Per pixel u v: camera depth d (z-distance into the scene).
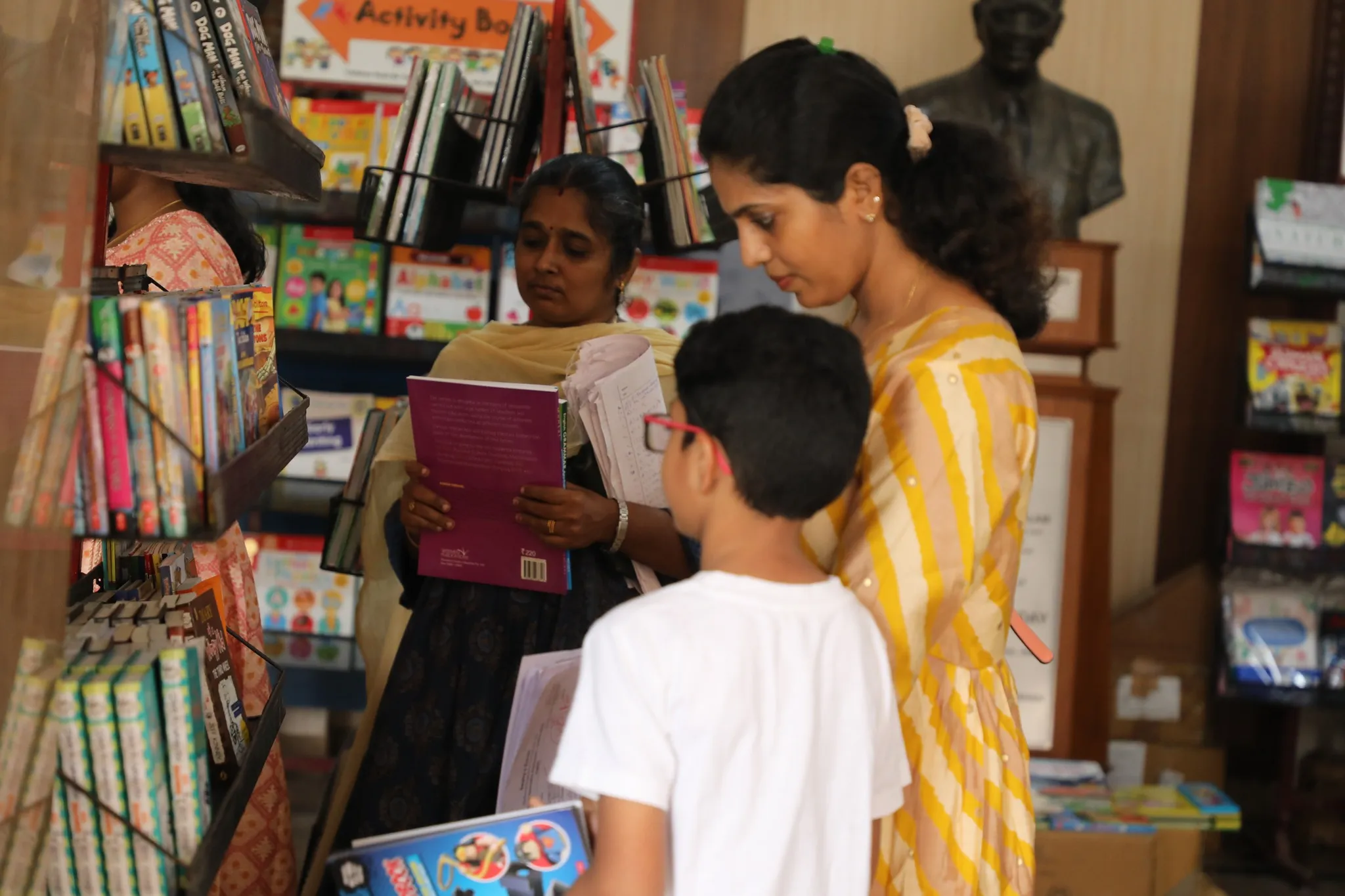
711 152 1.27
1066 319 3.30
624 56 3.41
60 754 1.07
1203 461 4.04
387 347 3.40
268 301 1.46
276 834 1.87
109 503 1.08
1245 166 3.97
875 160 1.25
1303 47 3.93
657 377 1.78
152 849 1.09
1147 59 3.94
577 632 1.76
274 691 1.48
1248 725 3.96
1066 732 3.38
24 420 0.95
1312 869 3.63
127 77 1.15
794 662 1.05
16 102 0.93
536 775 1.52
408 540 1.87
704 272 3.46
